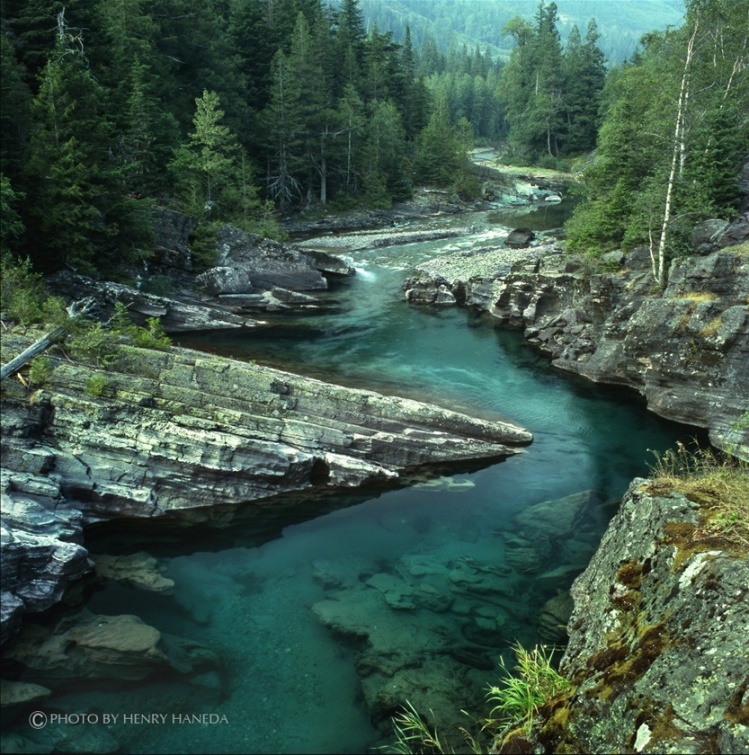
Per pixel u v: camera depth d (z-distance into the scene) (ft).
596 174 122.93
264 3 259.60
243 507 56.80
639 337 82.02
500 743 28.84
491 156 422.82
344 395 65.31
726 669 23.36
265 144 218.59
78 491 52.06
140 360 62.13
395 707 33.83
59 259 96.02
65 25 129.70
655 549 33.86
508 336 111.34
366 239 184.24
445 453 65.82
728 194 95.50
